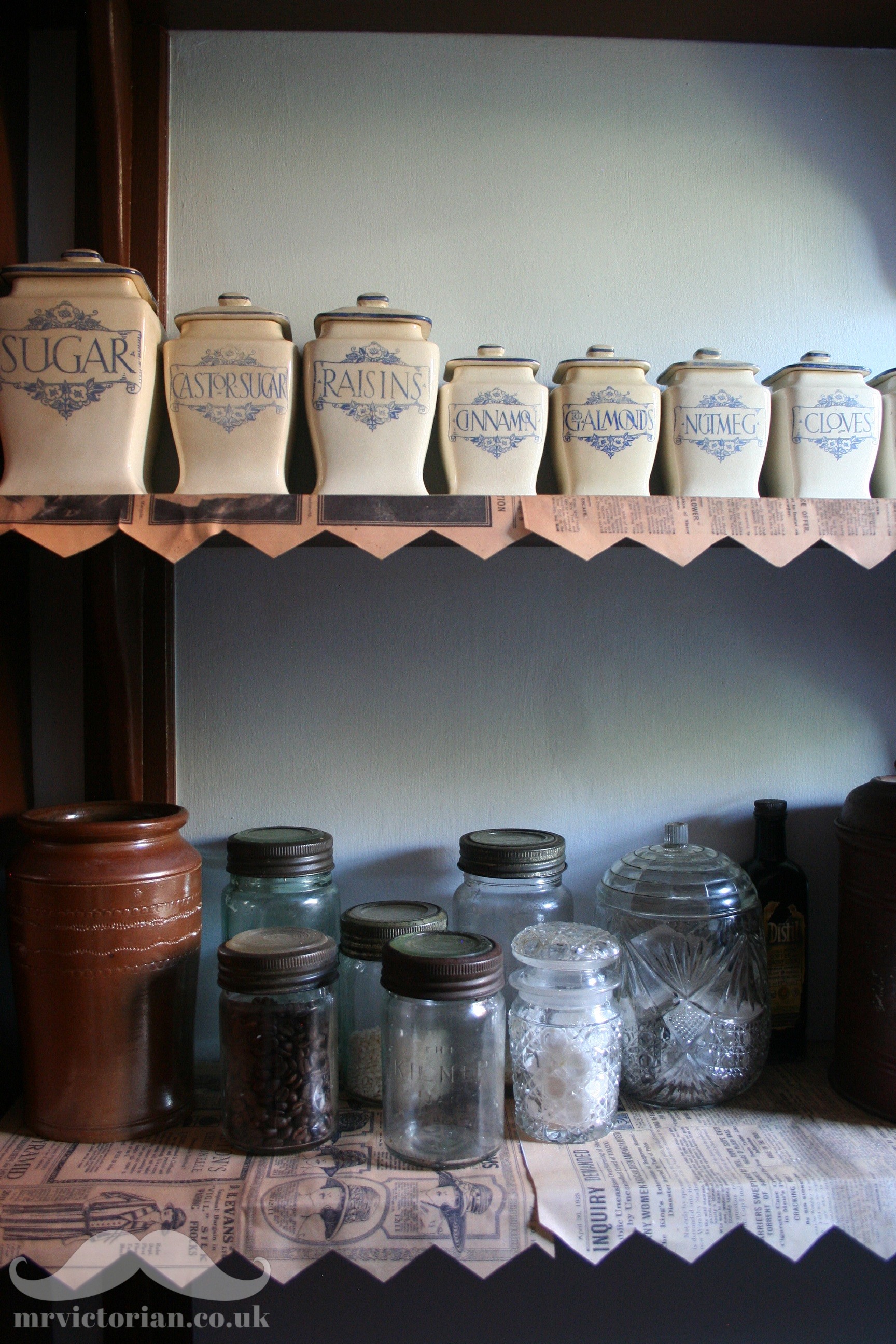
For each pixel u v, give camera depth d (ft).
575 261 3.40
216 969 3.36
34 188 3.25
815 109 3.46
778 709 3.48
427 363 2.77
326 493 2.68
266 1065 2.62
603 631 3.44
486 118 3.38
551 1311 3.20
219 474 2.72
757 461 2.91
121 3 3.10
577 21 3.31
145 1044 2.72
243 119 3.31
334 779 3.38
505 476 2.81
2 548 3.05
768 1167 2.54
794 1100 2.96
